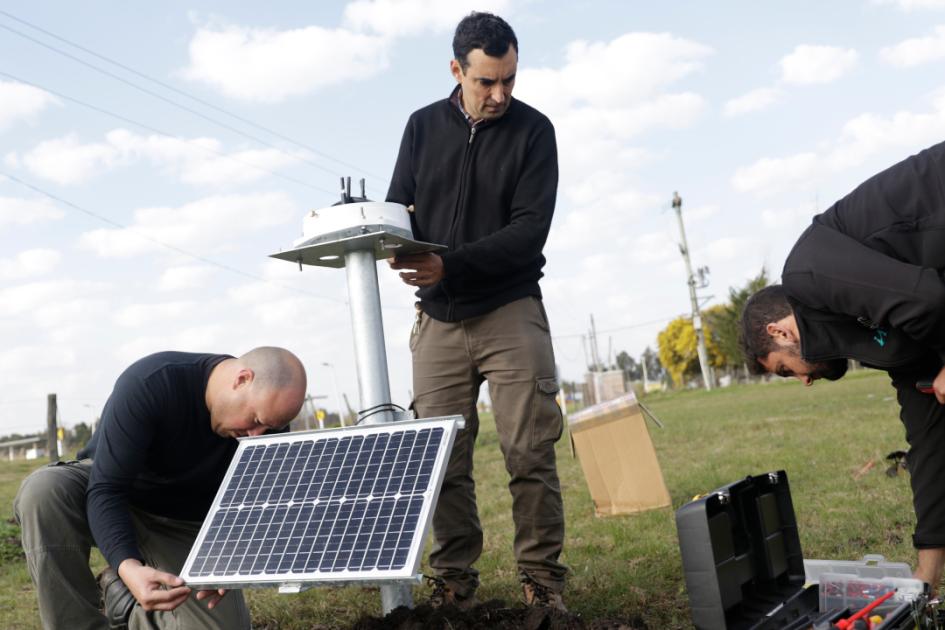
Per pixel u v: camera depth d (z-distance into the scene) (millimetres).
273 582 2725
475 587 4137
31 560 3445
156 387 3275
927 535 3459
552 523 3965
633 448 6871
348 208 3414
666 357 67688
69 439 35188
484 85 3816
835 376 3275
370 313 3514
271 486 3051
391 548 2633
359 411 3543
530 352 3945
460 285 3951
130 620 3475
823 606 3303
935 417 3375
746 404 22781
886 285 2773
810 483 7223
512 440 3951
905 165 3002
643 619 3930
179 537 3682
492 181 4012
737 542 3314
